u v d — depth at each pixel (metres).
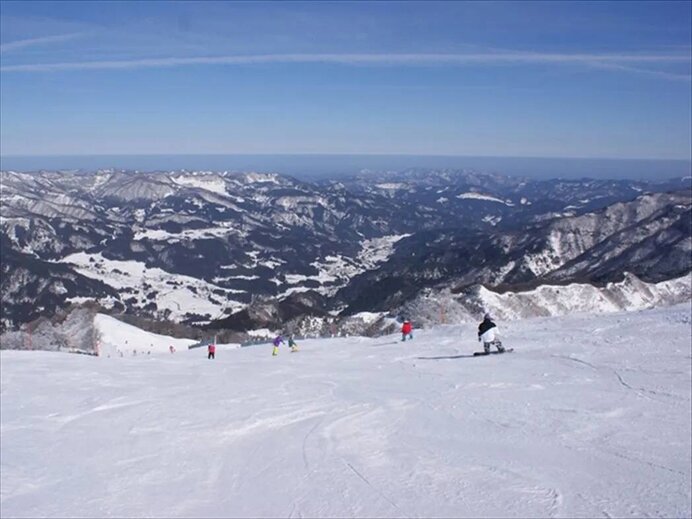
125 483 8.21
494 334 18.86
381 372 16.72
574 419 10.48
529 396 12.37
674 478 7.58
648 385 12.94
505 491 7.28
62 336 55.84
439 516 6.62
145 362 22.91
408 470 8.17
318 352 23.88
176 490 7.89
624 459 8.35
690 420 10.27
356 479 7.91
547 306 70.75
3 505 7.52
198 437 10.37
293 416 11.48
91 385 16.48
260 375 17.38
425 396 12.81
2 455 9.65
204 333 66.31
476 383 14.01
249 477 8.26
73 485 8.20
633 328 21.27
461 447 9.13
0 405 13.67
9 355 26.12
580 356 16.86
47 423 11.89
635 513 6.52
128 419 11.95
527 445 9.12
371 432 10.16
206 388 15.30
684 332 19.69
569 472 7.89
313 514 6.84
